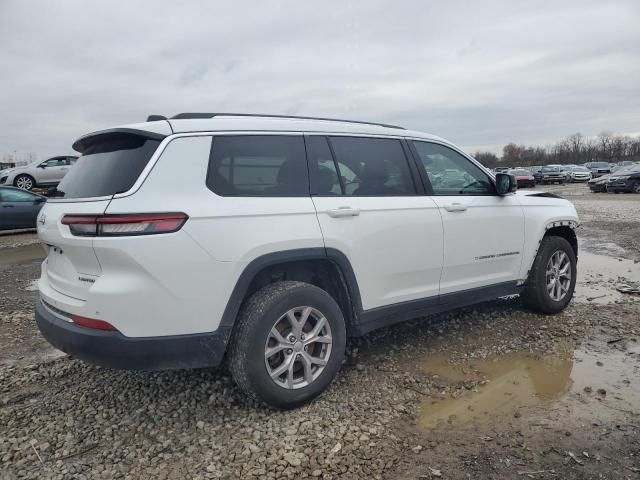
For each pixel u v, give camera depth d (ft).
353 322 12.05
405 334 15.30
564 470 8.50
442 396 11.33
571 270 17.20
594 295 19.57
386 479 8.41
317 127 11.97
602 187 86.74
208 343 9.85
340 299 12.03
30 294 22.43
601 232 37.35
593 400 10.92
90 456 9.29
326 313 11.05
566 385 11.72
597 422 9.98
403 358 13.51
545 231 16.26
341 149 12.22
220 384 12.03
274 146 11.10
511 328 15.66
